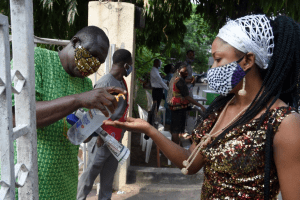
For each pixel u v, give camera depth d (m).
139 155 5.37
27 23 0.92
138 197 3.72
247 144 1.12
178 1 5.64
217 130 1.30
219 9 5.64
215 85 1.22
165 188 3.94
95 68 1.57
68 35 4.94
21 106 0.96
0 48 0.80
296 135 1.02
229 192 1.17
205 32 8.40
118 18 3.62
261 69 1.20
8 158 0.84
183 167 1.43
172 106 4.97
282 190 1.08
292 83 1.20
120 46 3.65
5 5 4.32
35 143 1.01
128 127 1.43
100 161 3.03
